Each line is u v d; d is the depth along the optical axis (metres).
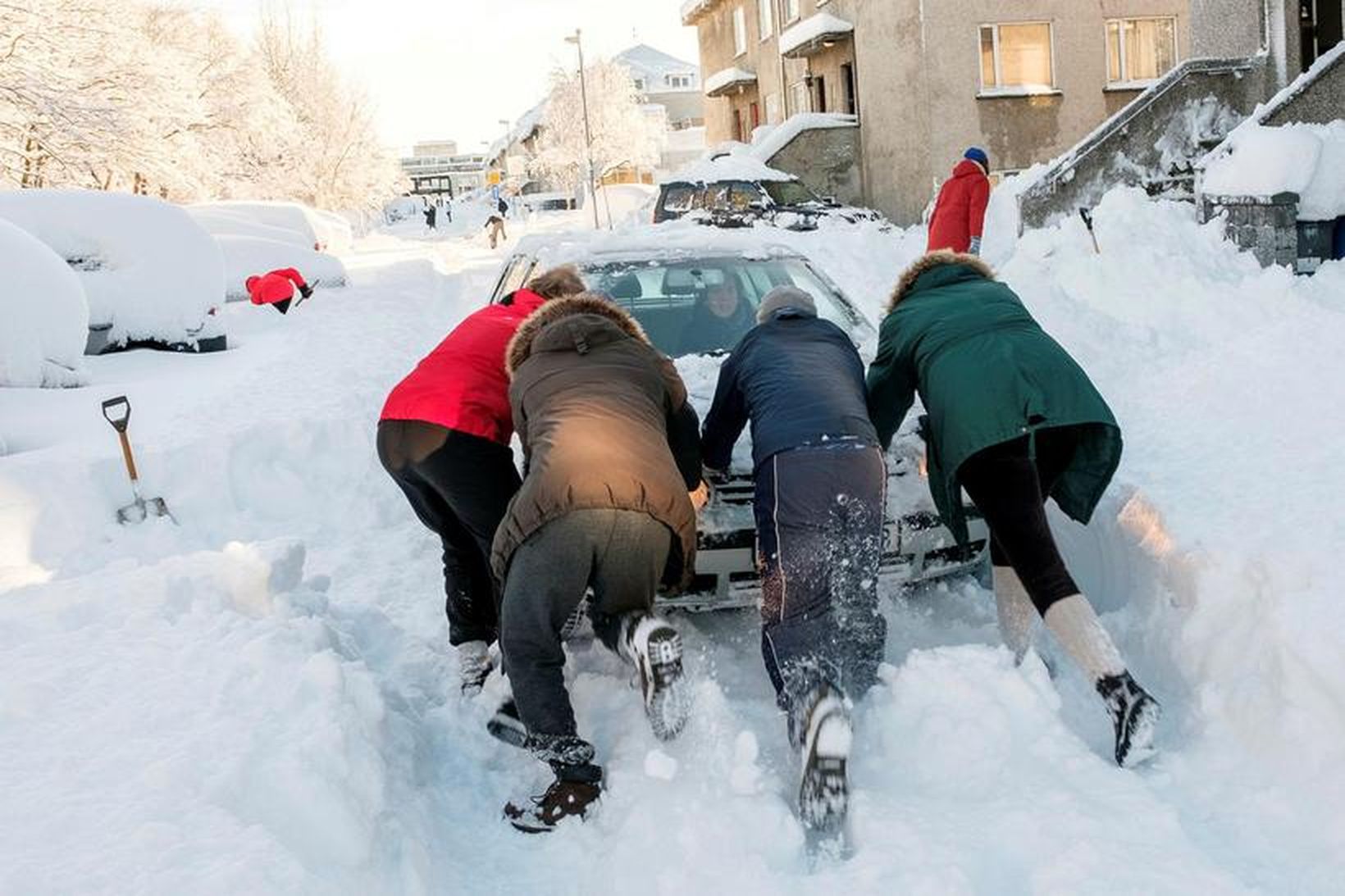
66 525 5.75
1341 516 3.96
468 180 163.75
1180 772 3.18
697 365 4.83
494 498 3.83
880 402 3.94
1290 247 8.12
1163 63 23.28
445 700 4.05
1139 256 7.68
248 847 2.68
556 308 3.77
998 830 2.92
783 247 5.85
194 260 11.93
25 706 3.30
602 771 3.41
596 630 3.65
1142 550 4.20
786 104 31.48
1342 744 3.04
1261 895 2.59
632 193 43.25
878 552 3.54
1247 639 3.51
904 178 23.58
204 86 34.06
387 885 2.85
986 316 3.70
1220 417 5.29
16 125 20.72
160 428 7.26
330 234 33.34
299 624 3.94
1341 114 11.65
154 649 3.72
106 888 2.51
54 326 9.01
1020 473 3.48
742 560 4.01
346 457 6.71
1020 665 3.65
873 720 3.45
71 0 21.50
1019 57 22.70
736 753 3.19
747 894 2.76
